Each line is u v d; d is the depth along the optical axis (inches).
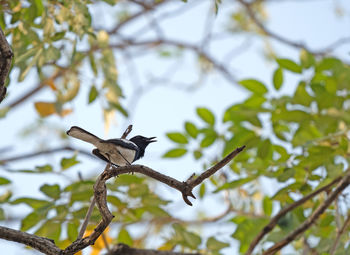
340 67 469.1
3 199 414.0
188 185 263.4
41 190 400.5
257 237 428.1
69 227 397.4
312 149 432.5
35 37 400.2
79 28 404.5
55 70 521.3
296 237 412.5
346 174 417.4
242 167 437.1
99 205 271.3
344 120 456.8
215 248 440.1
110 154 372.5
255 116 471.8
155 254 428.8
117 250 424.8
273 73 472.7
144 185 423.8
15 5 408.8
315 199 464.1
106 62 475.5
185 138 483.8
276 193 424.8
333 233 441.7
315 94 459.2
